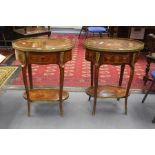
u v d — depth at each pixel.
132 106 2.86
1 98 2.96
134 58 2.38
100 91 2.79
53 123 2.45
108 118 2.58
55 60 2.30
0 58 3.23
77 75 3.74
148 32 5.05
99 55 2.32
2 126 2.37
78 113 2.67
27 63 2.29
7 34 4.85
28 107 2.54
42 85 3.31
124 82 3.51
